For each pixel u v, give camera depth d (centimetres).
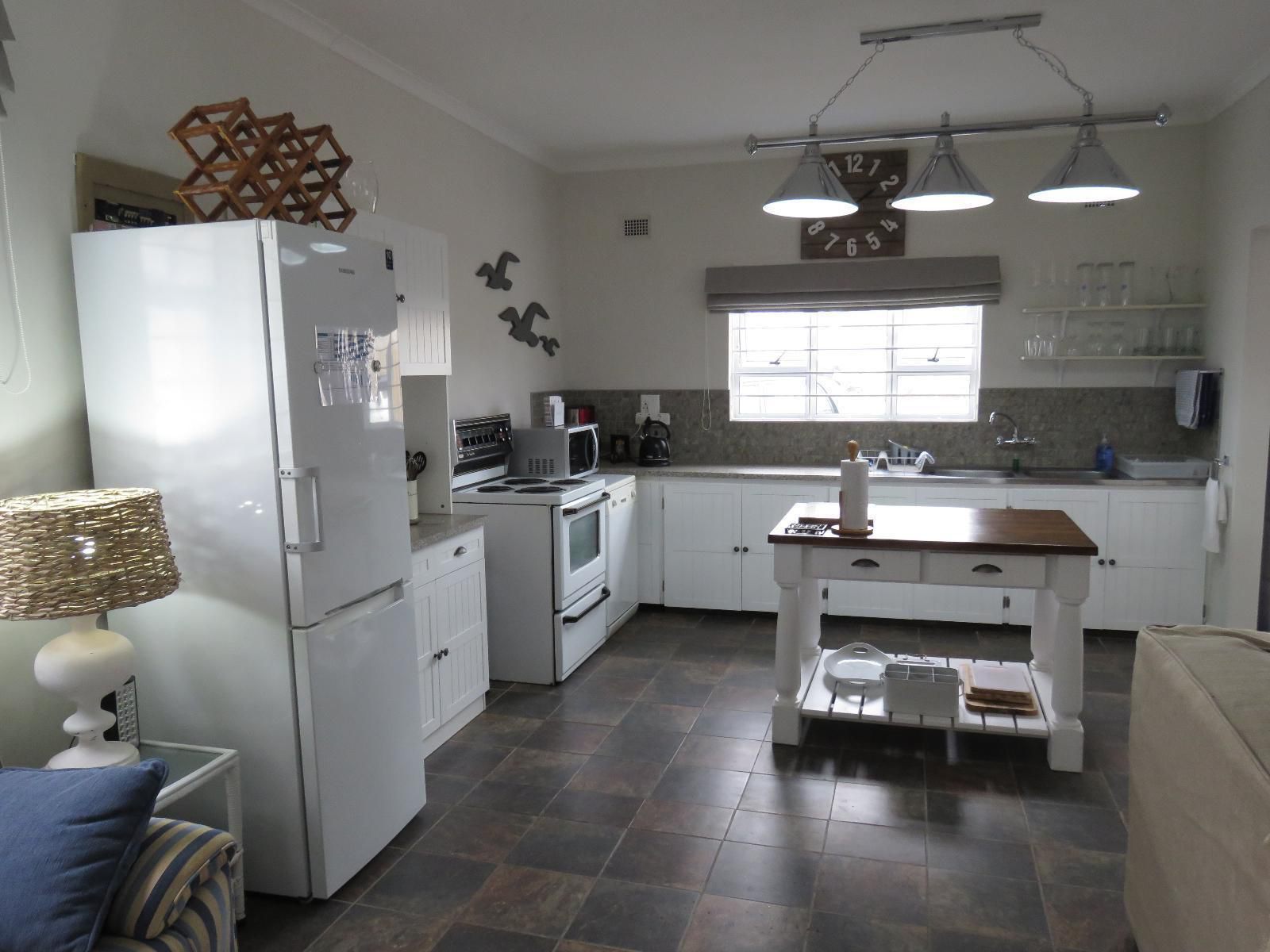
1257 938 151
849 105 475
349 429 263
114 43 266
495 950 239
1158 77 434
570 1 333
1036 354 524
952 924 246
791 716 359
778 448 587
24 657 242
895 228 548
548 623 434
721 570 549
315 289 247
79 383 257
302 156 263
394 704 290
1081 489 489
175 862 182
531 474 504
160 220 279
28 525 198
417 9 340
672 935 243
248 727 255
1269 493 460
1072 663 331
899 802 315
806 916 251
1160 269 513
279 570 245
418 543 342
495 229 511
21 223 239
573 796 323
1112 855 279
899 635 505
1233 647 204
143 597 212
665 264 591
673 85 436
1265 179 420
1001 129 335
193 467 248
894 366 573
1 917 165
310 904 260
